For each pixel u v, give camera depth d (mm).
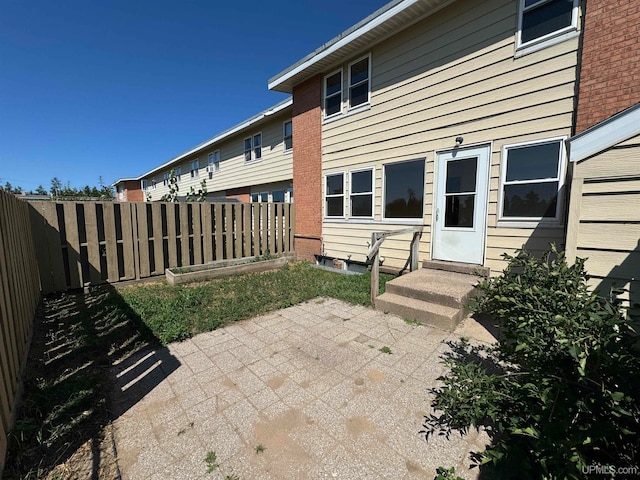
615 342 1487
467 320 4074
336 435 2037
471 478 1699
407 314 4145
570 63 3990
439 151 5441
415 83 5723
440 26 5293
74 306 4602
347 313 4410
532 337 1797
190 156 18062
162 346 3363
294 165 8805
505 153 4633
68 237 5203
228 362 3014
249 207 7930
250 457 1870
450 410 2061
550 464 1420
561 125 4094
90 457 1866
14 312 2670
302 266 7828
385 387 2574
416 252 5836
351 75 7012
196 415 2242
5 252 2578
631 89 3465
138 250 6059
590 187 2643
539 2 4207
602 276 2605
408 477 1725
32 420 2021
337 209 7645
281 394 2490
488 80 4758
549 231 4273
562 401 1486
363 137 6805
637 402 1355
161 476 1741
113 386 2611
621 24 3488
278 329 3838
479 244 5008
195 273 6125
